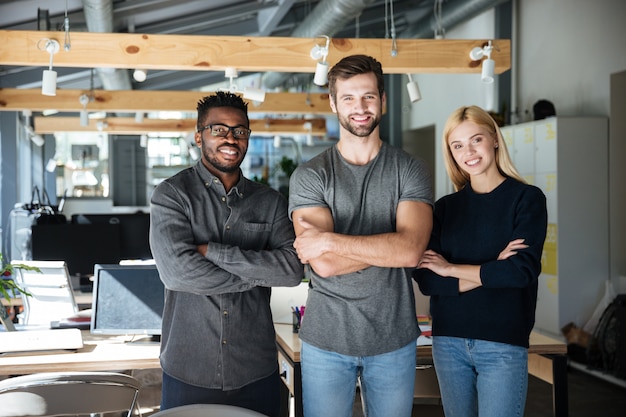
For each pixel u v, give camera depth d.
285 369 3.66
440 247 3.04
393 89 13.16
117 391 2.80
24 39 5.05
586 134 7.52
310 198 2.66
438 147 12.07
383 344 2.57
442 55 5.43
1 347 3.46
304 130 10.55
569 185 7.49
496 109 9.69
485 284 2.81
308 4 10.31
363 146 2.66
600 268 7.54
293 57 5.32
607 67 7.64
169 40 5.21
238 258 2.70
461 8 9.05
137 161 14.33
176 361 2.70
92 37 5.14
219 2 8.27
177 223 2.72
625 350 6.37
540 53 8.94
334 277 2.60
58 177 14.00
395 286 2.61
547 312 7.69
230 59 5.27
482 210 2.96
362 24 11.80
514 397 2.82
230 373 2.70
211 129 2.76
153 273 3.88
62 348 3.53
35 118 10.15
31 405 2.71
